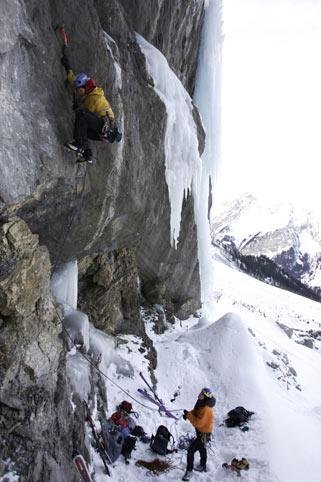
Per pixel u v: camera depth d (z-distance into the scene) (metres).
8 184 5.64
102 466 7.61
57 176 6.39
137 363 10.67
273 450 9.29
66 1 6.64
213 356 12.16
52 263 7.92
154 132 9.67
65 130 6.46
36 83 5.99
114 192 8.19
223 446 9.38
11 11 5.52
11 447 5.84
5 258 5.90
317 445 10.69
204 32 14.20
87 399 8.07
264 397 11.41
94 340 9.36
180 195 11.61
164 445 8.56
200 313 15.67
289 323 31.81
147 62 9.84
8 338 5.96
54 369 6.81
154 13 10.71
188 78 14.28
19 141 5.75
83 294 10.34
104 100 6.40
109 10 8.55
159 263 12.74
